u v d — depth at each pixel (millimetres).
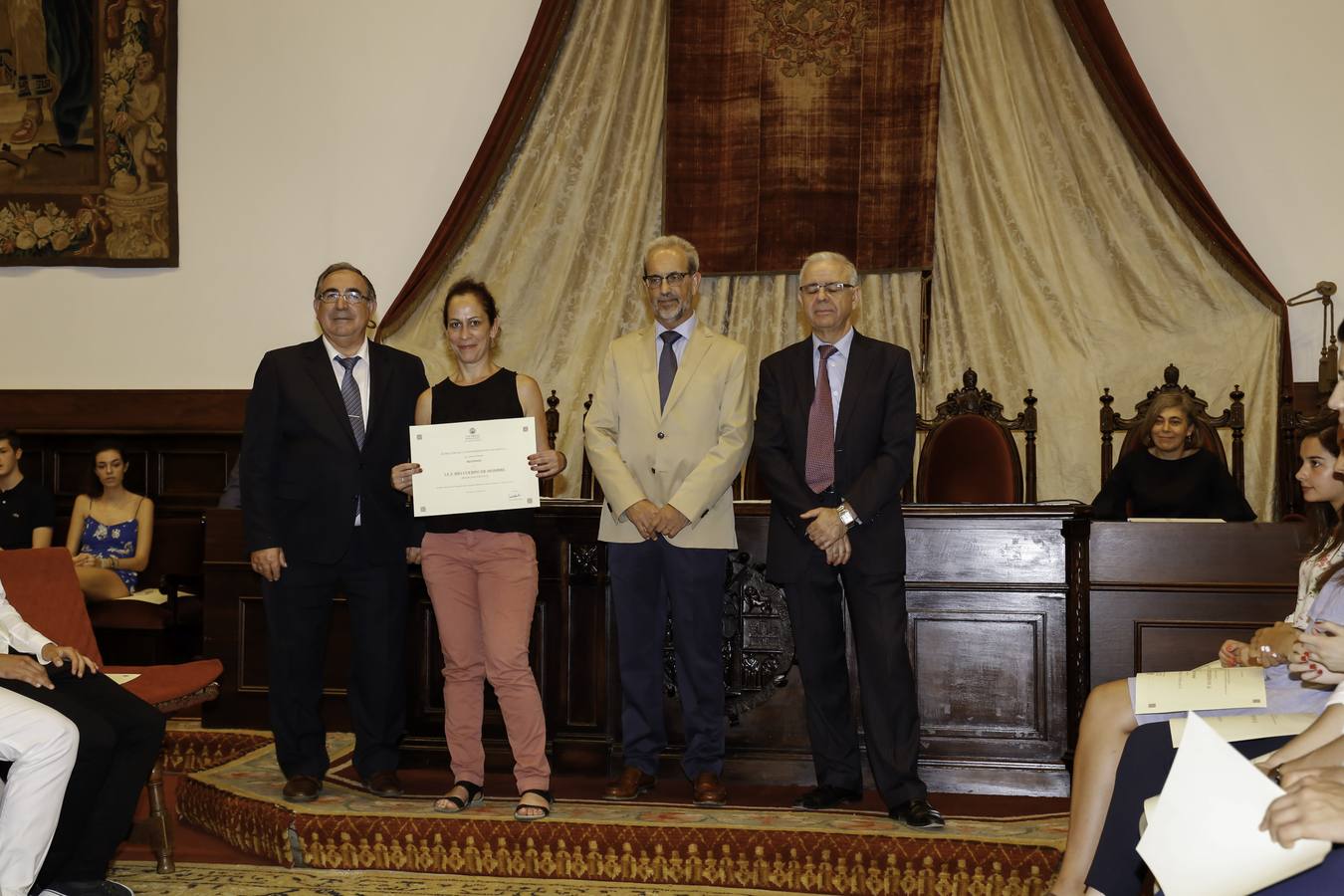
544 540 3623
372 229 6379
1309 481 2457
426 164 6352
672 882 2850
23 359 6570
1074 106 5676
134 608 4938
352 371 3314
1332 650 1772
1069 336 5621
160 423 6445
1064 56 5684
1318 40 5590
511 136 6020
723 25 5934
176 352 6484
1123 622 3488
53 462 6422
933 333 5766
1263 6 5648
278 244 6434
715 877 2838
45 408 6527
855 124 5793
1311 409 5477
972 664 3428
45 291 6578
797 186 5836
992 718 3406
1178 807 1481
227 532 4375
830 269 3088
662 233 6062
